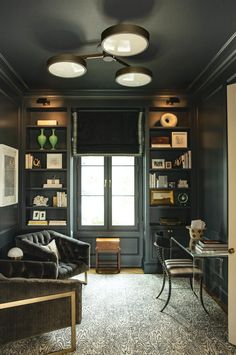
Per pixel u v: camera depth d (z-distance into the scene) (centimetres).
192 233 356
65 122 492
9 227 403
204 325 296
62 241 412
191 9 250
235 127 264
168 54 337
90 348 255
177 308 336
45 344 262
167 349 254
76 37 295
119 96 470
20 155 455
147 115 473
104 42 250
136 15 258
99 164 517
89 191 515
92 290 391
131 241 509
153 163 489
